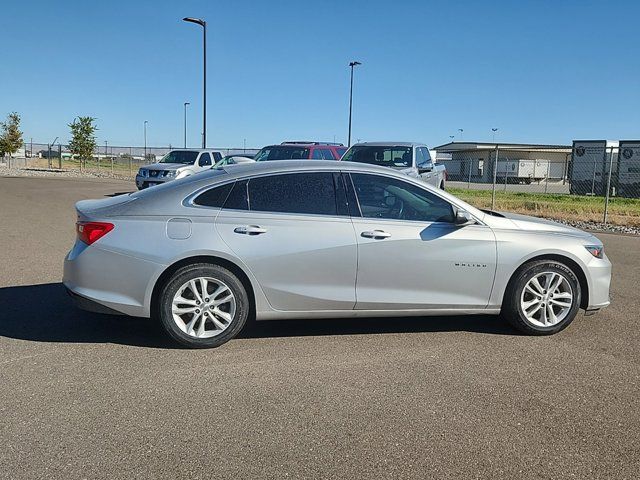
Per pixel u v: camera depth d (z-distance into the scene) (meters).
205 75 25.84
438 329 5.50
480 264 5.17
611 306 6.45
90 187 23.84
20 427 3.46
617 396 4.06
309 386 4.14
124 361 4.54
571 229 5.59
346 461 3.16
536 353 4.90
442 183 14.69
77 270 4.77
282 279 4.89
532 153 52.22
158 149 41.72
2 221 12.64
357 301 5.00
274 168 5.06
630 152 29.66
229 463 3.12
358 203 5.07
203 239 4.75
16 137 47.81
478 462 3.18
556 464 3.18
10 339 4.99
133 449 3.24
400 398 3.96
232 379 4.24
